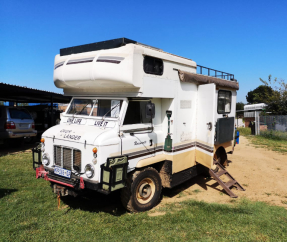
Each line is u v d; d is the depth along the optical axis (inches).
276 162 378.6
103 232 156.2
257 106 1059.9
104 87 192.5
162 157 214.5
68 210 188.7
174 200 222.5
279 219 181.6
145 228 162.6
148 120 206.2
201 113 243.9
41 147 200.1
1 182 241.3
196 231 160.2
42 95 490.6
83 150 168.6
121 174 164.2
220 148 308.5
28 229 157.8
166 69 207.6
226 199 230.1
